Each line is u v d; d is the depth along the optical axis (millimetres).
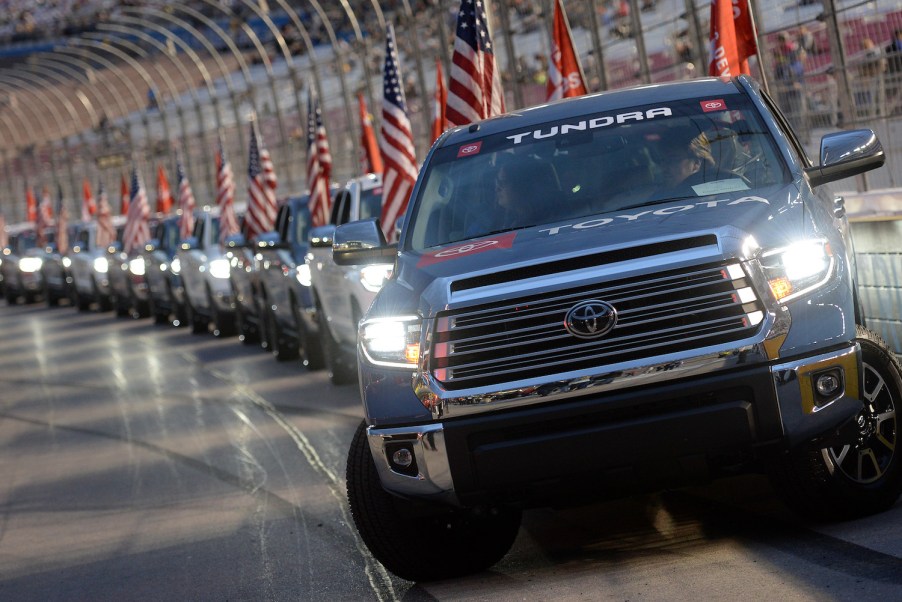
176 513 24281
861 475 16219
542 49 49156
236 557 19938
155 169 121188
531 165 18156
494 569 17062
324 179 55562
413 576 16906
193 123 111000
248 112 97875
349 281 33938
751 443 14500
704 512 18297
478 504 15234
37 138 152750
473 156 18844
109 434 36531
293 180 90188
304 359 44656
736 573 14664
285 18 137125
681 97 18766
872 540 15156
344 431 31266
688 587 14383
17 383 54375
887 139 29953
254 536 21297
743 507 18156
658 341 14398
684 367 14305
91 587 19375
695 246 14648
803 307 14625
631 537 17531
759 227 15008
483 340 14781
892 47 28969
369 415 15461
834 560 14586
